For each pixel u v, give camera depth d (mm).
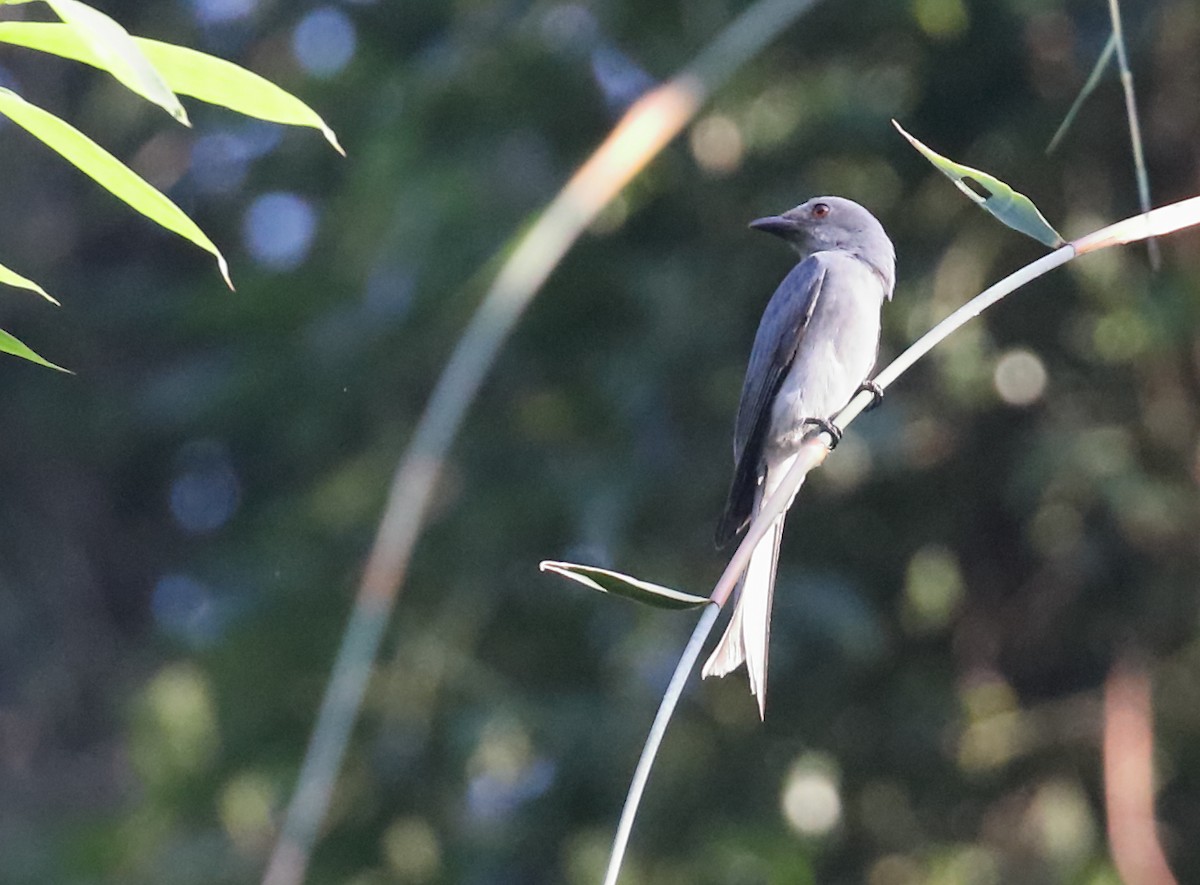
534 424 13312
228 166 18453
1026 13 12398
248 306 14383
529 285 6668
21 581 20188
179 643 14281
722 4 12859
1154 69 12727
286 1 17156
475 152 13383
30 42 3707
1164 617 12555
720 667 5918
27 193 20438
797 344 8344
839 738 12711
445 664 12359
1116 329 12047
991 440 12758
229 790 12648
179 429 16953
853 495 12836
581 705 12320
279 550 13453
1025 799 12641
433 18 14578
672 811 12211
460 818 12266
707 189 13148
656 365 12859
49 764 19453
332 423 14039
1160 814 12555
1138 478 12031
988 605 12969
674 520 12844
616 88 13367
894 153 12953
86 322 19484
